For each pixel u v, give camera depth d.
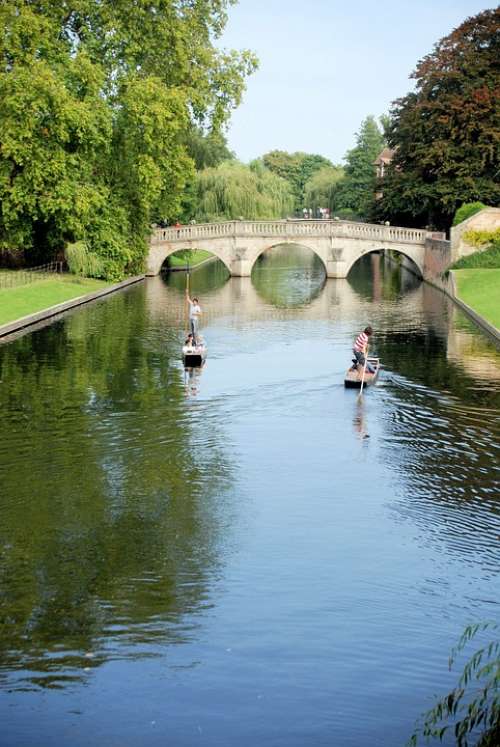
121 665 11.40
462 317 46.00
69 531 15.91
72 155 49.81
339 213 116.75
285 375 29.58
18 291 46.59
